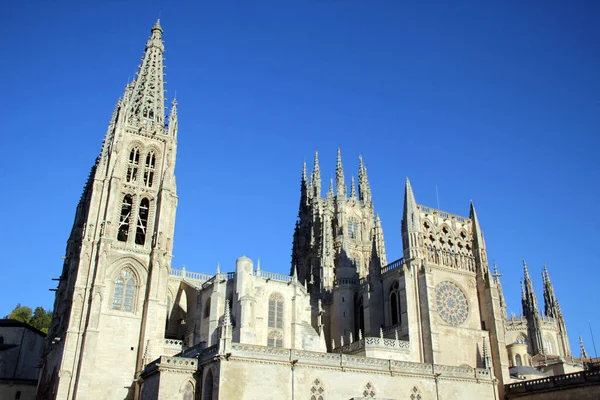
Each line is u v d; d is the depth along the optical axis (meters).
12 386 100.31
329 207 140.12
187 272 106.88
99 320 87.19
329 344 107.38
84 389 81.75
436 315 91.81
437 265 98.50
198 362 68.81
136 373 82.75
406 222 99.19
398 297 96.94
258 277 93.56
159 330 90.38
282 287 95.81
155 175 104.88
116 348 87.25
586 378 76.44
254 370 64.50
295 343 92.25
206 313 92.62
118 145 101.81
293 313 94.38
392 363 75.12
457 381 79.88
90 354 83.88
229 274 93.81
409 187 101.94
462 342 94.12
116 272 92.62
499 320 96.94
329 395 68.31
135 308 91.62
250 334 84.81
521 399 86.06
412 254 96.19
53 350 93.25
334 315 108.00
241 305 86.19
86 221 94.75
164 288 94.12
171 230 99.88
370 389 71.69
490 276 100.56
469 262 103.12
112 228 95.38
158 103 113.19
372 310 99.94
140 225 99.69
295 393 65.81
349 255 115.81
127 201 101.69
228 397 61.72
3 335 112.50
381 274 103.19
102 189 97.88
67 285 100.94
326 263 122.69
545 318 141.50
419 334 90.69
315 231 136.12
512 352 106.06
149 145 106.75
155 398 66.69
